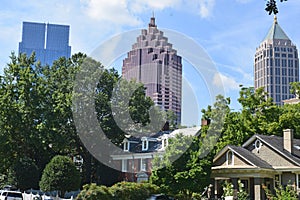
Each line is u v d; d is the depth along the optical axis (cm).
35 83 5606
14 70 5691
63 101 5316
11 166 5275
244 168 3981
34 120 5475
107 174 5188
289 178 4016
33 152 5609
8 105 5362
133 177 4997
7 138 5331
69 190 4522
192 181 3662
